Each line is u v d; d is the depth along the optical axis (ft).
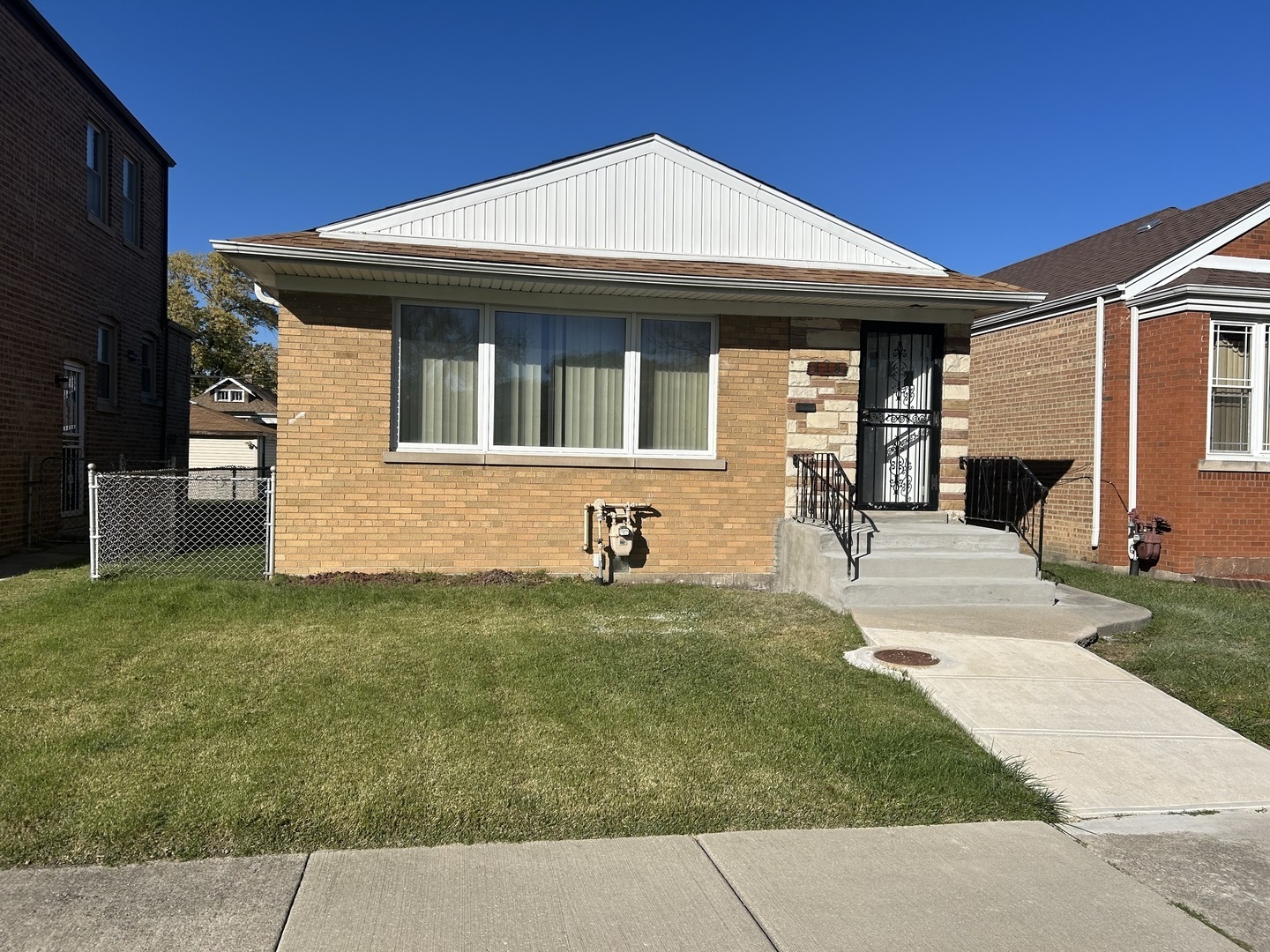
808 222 31.07
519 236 29.30
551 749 13.99
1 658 18.13
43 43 35.96
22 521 34.78
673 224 30.27
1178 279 35.12
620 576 29.27
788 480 30.09
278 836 11.13
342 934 9.08
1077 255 47.52
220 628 20.98
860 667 19.04
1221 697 18.12
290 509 27.22
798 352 29.91
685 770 13.41
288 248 24.66
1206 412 33.32
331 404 27.37
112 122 44.21
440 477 28.12
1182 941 9.39
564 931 9.27
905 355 31.32
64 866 10.34
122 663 17.97
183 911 9.45
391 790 12.35
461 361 28.76
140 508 30.73
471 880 10.26
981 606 25.34
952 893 10.27
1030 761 14.38
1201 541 33.35
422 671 17.81
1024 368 42.73
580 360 29.60
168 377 54.75
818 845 11.39
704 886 10.27
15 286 33.94
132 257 47.88
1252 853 11.54
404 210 28.53
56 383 37.60
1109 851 11.54
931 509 31.19
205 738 14.06
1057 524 39.96
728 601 25.95
